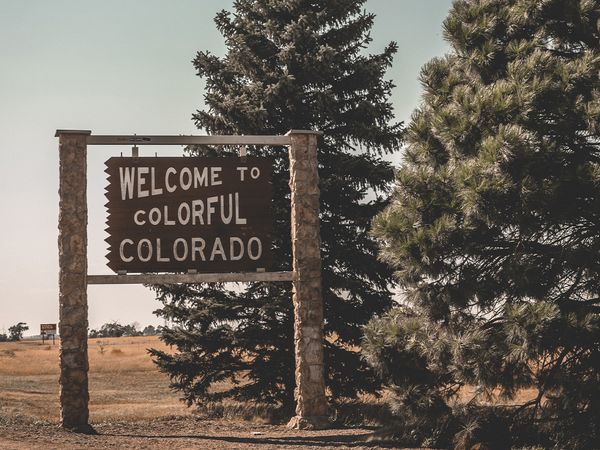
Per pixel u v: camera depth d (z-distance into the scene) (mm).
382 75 21625
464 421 13125
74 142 15914
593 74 12703
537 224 12141
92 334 152250
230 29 22031
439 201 13156
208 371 20891
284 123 21359
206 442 14211
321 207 21094
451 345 12391
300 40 20969
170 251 15969
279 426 17750
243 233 16266
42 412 21719
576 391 12195
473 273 13266
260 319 20891
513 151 11859
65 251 15641
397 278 13539
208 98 20906
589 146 13203
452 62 14898
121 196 15938
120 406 25594
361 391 21078
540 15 13961
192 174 16203
